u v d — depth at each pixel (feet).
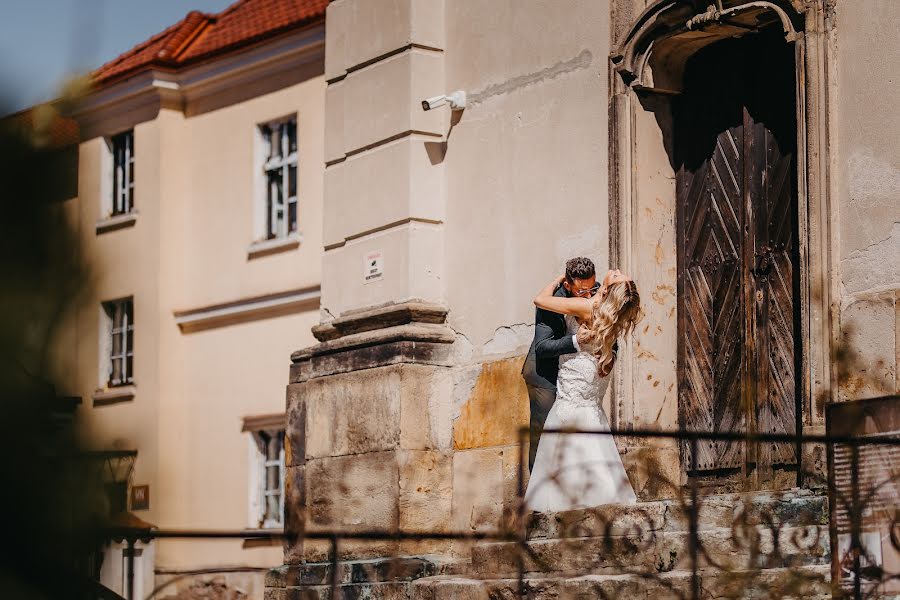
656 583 24.09
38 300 7.99
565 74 35.58
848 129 28.32
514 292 36.24
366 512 37.22
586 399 29.17
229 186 58.13
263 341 56.24
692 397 33.35
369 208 39.73
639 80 33.60
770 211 31.65
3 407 7.87
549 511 28.99
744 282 32.09
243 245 57.21
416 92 38.78
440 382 37.35
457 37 39.01
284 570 37.58
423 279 38.19
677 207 34.24
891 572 20.49
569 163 35.19
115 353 60.75
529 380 31.35
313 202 54.44
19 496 8.02
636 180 33.65
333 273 40.88
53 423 8.06
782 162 31.48
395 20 39.58
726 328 32.55
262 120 56.85
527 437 29.96
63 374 8.03
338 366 38.91
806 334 28.48
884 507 20.66
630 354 33.01
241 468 56.65
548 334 30.35
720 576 23.39
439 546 36.37
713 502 26.61
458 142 38.52
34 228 8.00
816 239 28.53
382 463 36.86
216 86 58.80
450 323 38.04
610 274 29.84
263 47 55.93
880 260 27.43
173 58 59.11
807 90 29.04
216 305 57.88
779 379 30.99
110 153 62.59
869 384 27.25
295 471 40.29
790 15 29.71
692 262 33.68
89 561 8.98
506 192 36.88
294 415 40.63
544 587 25.91
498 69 37.58
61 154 8.14
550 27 36.14
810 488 27.25
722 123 33.22
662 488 32.50
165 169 59.62
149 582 20.24
